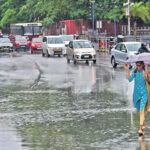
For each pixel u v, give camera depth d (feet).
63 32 439.63
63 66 197.77
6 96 103.19
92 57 212.43
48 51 276.21
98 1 473.67
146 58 66.64
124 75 152.66
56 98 99.04
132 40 289.33
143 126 64.49
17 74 159.94
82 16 484.33
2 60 244.83
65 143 57.21
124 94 104.73
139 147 54.95
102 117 75.51
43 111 82.33
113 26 424.46
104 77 146.00
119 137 60.54
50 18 498.28
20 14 595.47
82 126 68.18
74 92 109.09
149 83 66.59
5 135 62.39
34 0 573.74
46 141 58.44
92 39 390.63
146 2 470.80
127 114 78.02
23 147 55.31
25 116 77.41
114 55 189.98
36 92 109.81
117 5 465.88
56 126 68.44
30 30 426.92
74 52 213.25
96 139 59.41
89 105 88.79
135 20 439.22
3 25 617.62
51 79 140.97
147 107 67.31
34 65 204.64
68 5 503.61
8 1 619.67
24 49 365.20
